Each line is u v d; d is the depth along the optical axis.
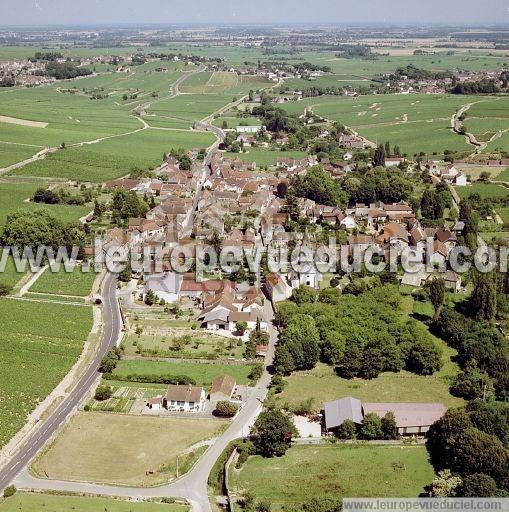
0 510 132.38
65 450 154.88
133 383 184.38
